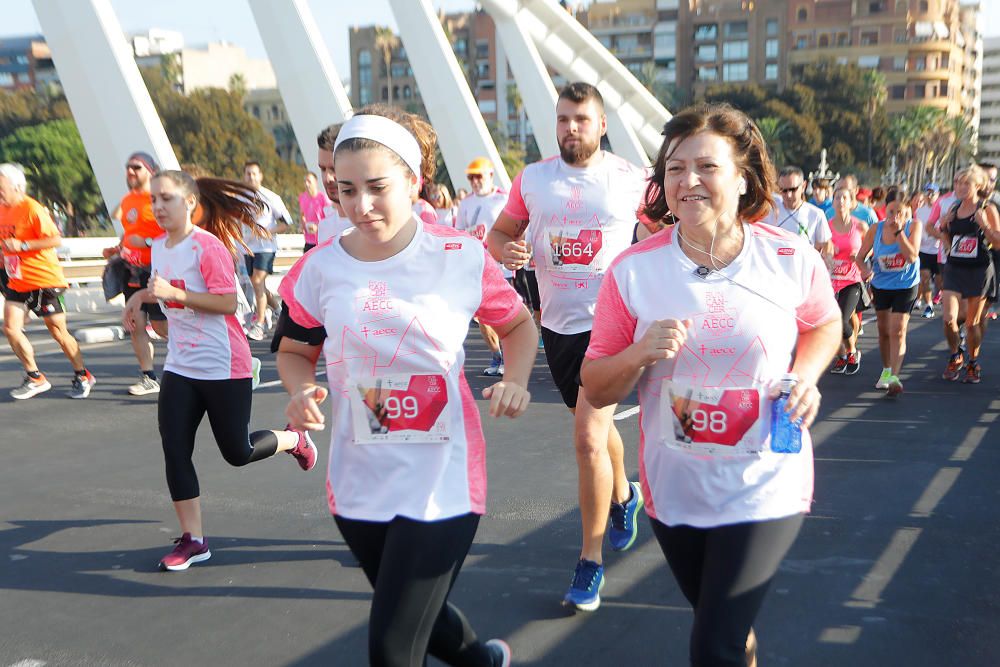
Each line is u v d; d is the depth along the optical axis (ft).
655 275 7.23
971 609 11.04
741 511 7.06
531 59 82.58
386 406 7.29
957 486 16.07
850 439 19.61
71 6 41.52
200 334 12.63
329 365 7.52
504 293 7.68
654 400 7.41
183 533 12.80
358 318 7.29
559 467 17.57
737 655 6.57
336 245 7.54
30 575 12.41
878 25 368.48
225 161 213.46
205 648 10.28
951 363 27.14
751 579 6.81
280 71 52.13
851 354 27.96
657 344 6.73
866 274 27.48
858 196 37.76
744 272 7.12
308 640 10.45
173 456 12.60
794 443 7.00
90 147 42.14
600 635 10.42
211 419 13.02
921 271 44.70
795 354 7.51
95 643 10.41
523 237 13.44
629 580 11.97
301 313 7.64
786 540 7.03
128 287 24.64
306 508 15.16
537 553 12.98
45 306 24.13
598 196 12.26
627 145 107.65
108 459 18.51
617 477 12.76
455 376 7.43
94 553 13.21
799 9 375.45
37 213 23.63
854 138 299.58
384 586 6.99
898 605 11.14
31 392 24.71
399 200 7.09
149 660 10.01
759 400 7.09
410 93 416.26
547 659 9.86
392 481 7.23
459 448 7.39
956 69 385.70
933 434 20.07
